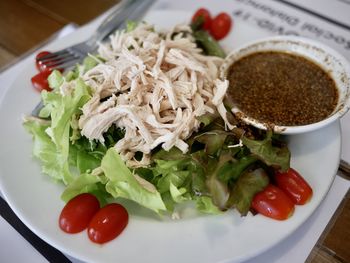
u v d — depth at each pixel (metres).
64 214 0.19
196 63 0.25
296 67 0.27
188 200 0.21
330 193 0.22
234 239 0.19
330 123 0.22
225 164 0.20
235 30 0.31
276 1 0.37
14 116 0.25
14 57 0.32
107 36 0.30
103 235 0.18
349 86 0.24
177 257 0.18
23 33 0.35
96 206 0.20
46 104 0.24
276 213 0.19
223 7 0.36
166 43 0.26
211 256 0.18
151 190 0.20
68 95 0.22
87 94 0.23
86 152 0.23
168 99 0.23
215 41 0.30
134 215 0.20
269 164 0.20
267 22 0.34
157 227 0.19
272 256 0.19
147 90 0.24
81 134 0.23
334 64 0.26
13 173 0.22
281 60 0.28
